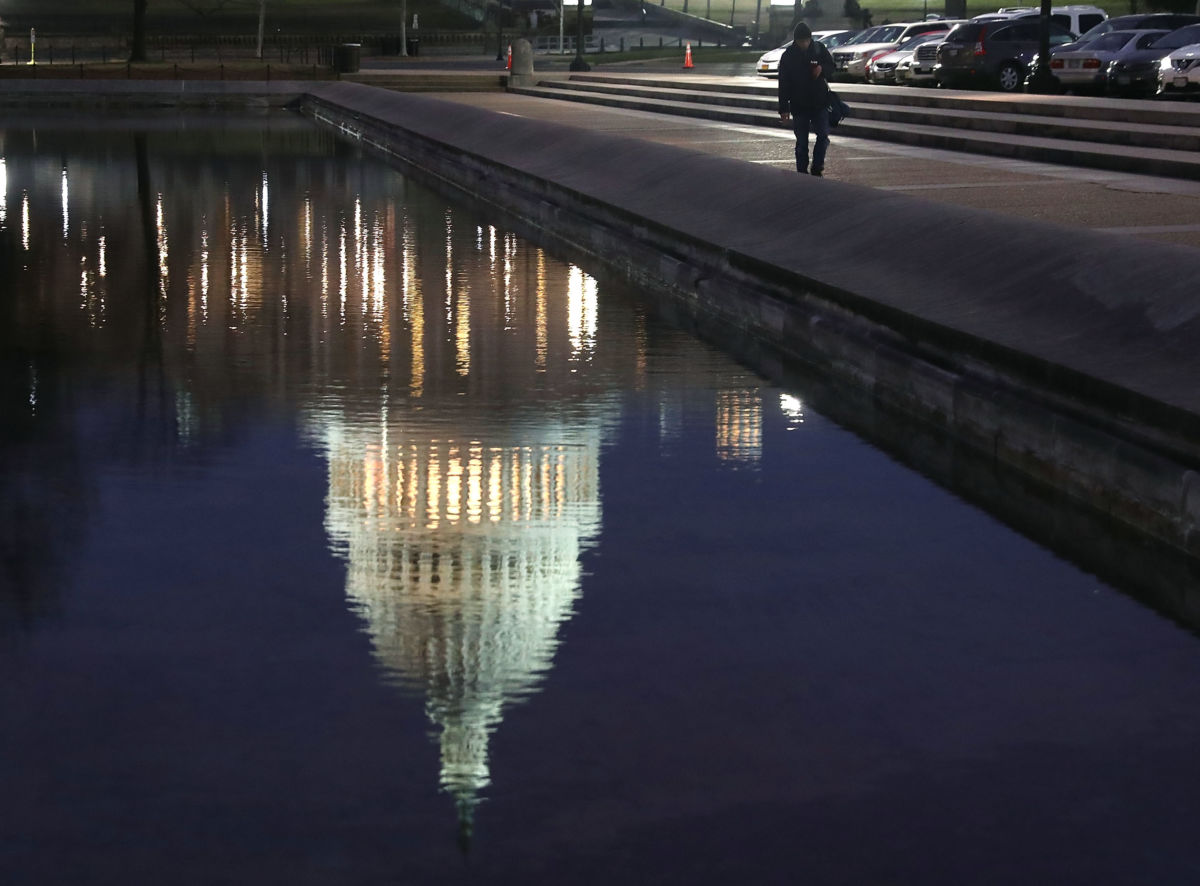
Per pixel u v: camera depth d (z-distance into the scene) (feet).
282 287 51.72
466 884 13.60
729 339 42.73
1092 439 26.35
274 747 16.39
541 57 266.77
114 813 14.90
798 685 18.30
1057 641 19.92
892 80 152.97
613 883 13.64
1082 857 14.15
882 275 40.22
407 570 22.52
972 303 35.17
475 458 29.14
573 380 36.73
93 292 50.21
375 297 49.73
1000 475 28.50
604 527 24.88
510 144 91.30
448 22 362.53
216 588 21.59
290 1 407.85
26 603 20.92
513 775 15.76
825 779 15.75
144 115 160.66
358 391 35.17
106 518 24.99
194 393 34.81
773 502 26.50
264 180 91.20
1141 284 31.71
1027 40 131.54
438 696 17.80
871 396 35.40
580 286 52.80
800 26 66.80
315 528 24.54
